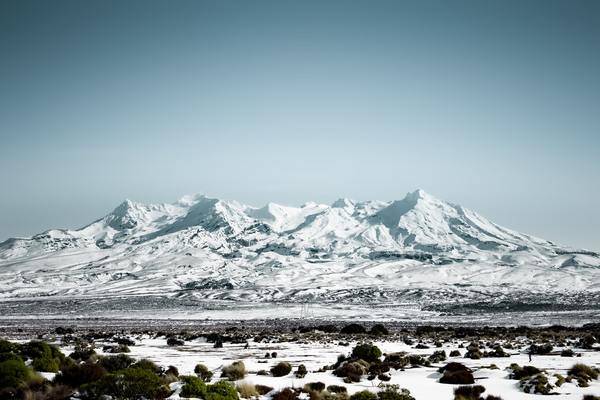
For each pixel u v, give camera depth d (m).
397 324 117.56
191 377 22.88
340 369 34.38
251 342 66.00
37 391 21.20
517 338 70.25
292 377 32.81
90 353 40.53
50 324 116.25
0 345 31.36
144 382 21.33
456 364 35.72
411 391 28.11
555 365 39.78
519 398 26.08
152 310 176.12
